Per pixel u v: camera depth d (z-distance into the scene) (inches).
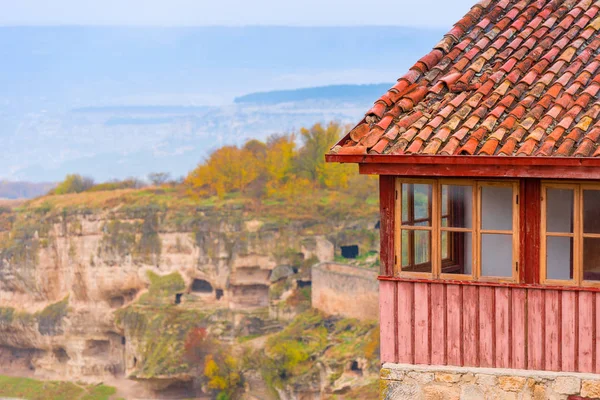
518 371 773.3
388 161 755.4
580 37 833.5
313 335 7539.4
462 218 787.4
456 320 786.8
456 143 743.1
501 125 755.4
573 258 761.0
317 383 7283.5
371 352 7052.2
